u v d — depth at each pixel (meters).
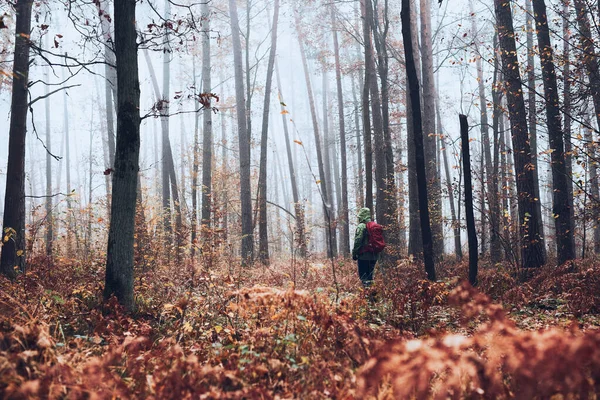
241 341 4.44
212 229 11.08
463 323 2.81
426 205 9.03
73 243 14.09
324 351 3.98
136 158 6.59
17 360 3.03
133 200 6.53
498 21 11.59
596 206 10.37
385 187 19.06
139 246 10.49
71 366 3.38
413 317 5.97
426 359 2.44
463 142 9.09
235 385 3.40
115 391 3.06
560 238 11.05
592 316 6.34
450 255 20.75
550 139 11.15
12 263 9.21
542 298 7.82
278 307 4.52
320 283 9.46
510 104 11.62
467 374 2.98
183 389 3.01
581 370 2.45
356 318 5.58
